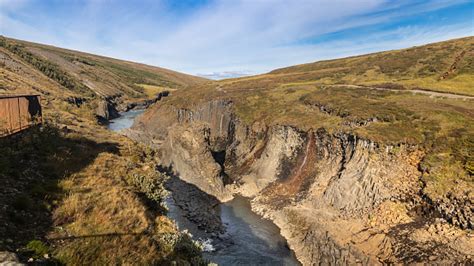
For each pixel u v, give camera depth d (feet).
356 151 97.81
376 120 110.22
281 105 175.63
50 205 38.55
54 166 54.85
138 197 55.21
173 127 146.51
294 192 111.45
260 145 153.48
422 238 65.92
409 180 81.46
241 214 106.93
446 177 73.87
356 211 83.87
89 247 31.91
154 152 147.95
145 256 35.09
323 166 112.27
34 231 32.22
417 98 132.57
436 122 95.71
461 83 150.71
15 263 24.20
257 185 127.95
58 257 28.53
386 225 74.79
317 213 91.09
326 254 74.84
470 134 83.61
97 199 44.75
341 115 125.39
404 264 62.28
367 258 67.41
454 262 57.57
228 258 79.20
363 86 181.88
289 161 127.54
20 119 70.08
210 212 104.58
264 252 82.79
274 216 102.68
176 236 47.37
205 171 126.31
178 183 122.11
